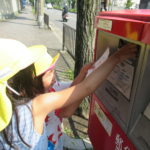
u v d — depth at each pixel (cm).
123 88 136
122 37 122
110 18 132
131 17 115
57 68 556
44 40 964
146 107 119
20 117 107
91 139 198
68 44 694
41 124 117
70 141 253
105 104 160
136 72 117
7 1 2034
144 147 110
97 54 175
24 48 112
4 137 109
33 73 119
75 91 119
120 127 136
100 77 123
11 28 1300
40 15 1384
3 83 98
